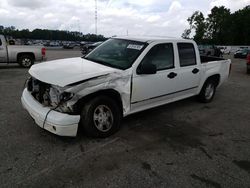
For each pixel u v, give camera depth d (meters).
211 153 4.11
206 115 5.94
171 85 5.37
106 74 4.16
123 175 3.37
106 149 4.02
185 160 3.83
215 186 3.25
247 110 6.51
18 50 12.95
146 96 4.88
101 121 4.25
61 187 3.07
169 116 5.72
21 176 3.24
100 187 3.11
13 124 4.78
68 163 3.57
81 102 3.99
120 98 4.45
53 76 4.00
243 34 93.38
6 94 6.89
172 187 3.18
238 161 3.90
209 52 33.91
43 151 3.86
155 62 4.97
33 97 4.33
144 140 4.41
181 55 5.60
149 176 3.38
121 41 5.36
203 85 6.60
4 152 3.78
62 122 3.72
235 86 9.66
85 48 24.69
